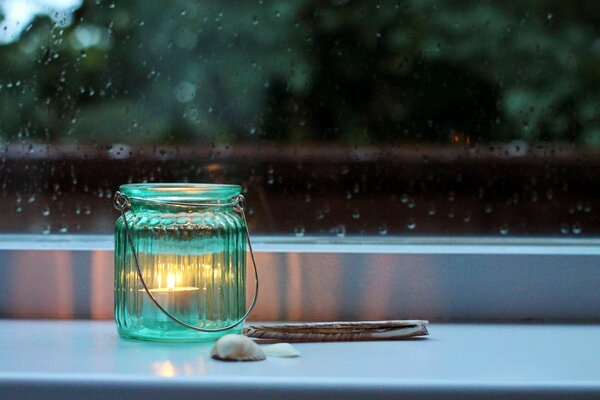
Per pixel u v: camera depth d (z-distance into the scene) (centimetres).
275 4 84
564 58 85
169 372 57
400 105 84
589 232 83
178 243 65
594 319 71
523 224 83
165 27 83
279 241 80
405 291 72
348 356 61
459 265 72
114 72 82
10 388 56
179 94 83
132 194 66
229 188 67
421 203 83
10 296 72
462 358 60
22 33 80
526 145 84
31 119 80
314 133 83
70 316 72
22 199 80
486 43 85
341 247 74
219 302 65
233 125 83
